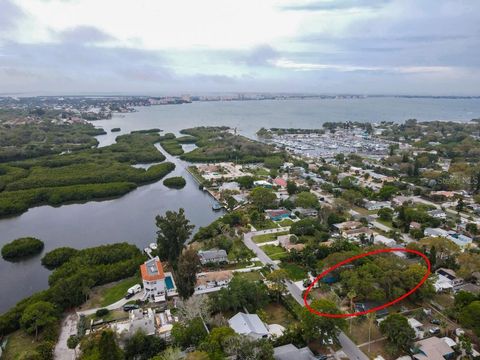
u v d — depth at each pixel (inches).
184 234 6589.6
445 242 6471.5
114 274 6171.3
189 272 5625.0
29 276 6604.3
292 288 5782.5
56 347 4534.9
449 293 5689.0
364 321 4926.2
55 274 6067.9
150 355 4338.1
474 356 4227.4
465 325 4512.8
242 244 7500.0
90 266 6314.0
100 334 4407.0
